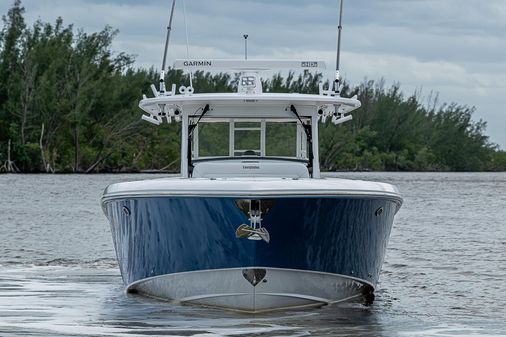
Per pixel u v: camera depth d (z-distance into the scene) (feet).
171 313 50.98
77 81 343.87
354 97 58.13
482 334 47.70
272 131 56.18
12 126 339.36
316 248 49.26
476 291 63.26
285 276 49.34
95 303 55.26
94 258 81.87
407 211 145.79
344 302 53.57
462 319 52.13
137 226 51.49
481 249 90.07
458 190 227.40
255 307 50.03
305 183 47.88
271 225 47.73
